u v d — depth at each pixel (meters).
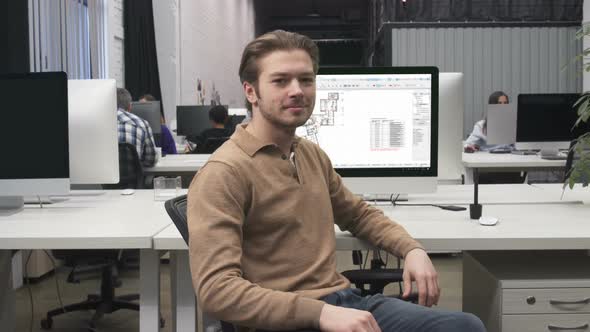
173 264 1.96
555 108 4.15
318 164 1.46
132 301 3.18
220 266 1.14
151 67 6.56
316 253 1.32
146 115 4.54
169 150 5.18
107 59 5.88
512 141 4.44
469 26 7.79
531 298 1.56
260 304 1.11
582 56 2.02
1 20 3.70
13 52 3.76
